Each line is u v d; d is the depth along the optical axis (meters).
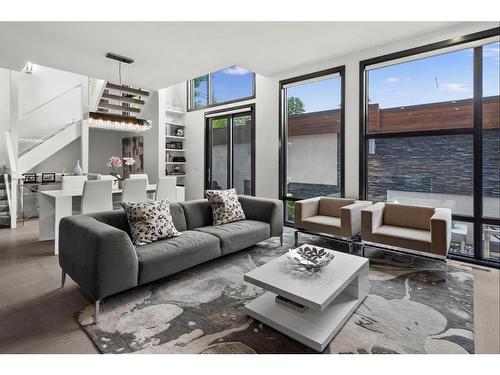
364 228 3.37
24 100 6.82
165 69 4.86
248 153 6.06
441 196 3.64
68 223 2.55
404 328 2.03
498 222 3.22
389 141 4.03
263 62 4.62
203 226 3.69
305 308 2.13
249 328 2.04
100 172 8.05
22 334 1.98
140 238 2.76
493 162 3.28
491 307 2.31
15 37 3.65
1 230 4.89
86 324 2.07
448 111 3.56
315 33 3.63
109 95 5.72
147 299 2.44
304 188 5.06
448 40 3.47
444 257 2.87
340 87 4.53
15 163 5.36
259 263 3.29
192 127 7.15
